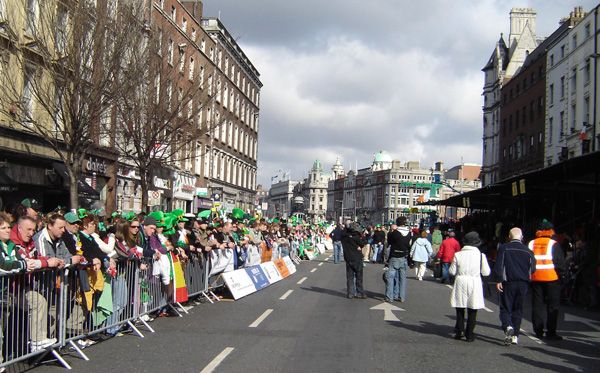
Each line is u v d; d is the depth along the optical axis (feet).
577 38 120.78
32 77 49.24
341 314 36.06
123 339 27.22
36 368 21.53
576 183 73.97
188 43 105.91
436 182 179.42
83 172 77.20
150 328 29.19
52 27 46.68
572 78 123.13
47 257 22.15
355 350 25.40
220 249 43.80
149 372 20.97
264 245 60.75
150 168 69.87
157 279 32.45
